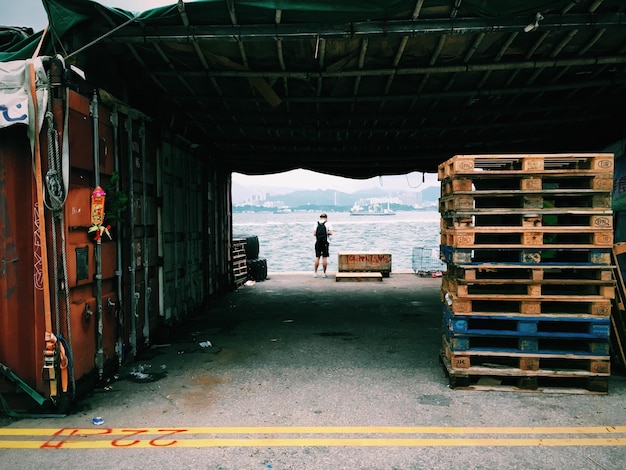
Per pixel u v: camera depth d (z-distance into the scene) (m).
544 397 4.41
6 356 4.07
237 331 7.46
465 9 4.37
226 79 6.24
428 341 6.76
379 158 10.98
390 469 3.15
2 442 3.57
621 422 3.86
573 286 4.75
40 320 4.04
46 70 3.96
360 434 3.68
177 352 6.18
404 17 4.50
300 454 3.36
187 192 8.23
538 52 5.42
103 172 4.84
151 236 6.41
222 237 11.25
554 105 7.40
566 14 4.46
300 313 9.02
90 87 4.73
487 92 6.65
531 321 4.49
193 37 4.69
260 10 4.39
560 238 4.92
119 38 4.73
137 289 5.85
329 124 8.62
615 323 5.28
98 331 4.74
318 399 4.45
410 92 6.75
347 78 6.16
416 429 3.76
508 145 10.51
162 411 4.17
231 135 9.64
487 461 3.25
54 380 3.99
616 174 8.27
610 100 7.31
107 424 3.89
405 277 14.73
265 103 7.32
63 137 3.97
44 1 4.38
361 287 12.58
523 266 4.48
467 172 4.48
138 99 6.05
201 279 9.24
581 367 4.67
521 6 4.30
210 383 4.94
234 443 3.54
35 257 4.00
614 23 4.48
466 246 4.52
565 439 3.57
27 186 4.03
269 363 5.68
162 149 6.71
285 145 10.04
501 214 4.51
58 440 3.60
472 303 5.02
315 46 5.15
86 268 4.46
